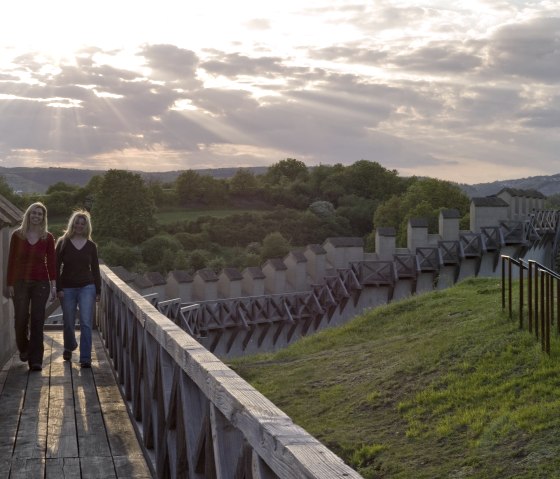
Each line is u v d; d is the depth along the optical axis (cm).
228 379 324
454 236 4584
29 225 872
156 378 536
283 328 3950
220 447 326
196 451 385
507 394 1188
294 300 3938
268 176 14200
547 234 5734
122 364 796
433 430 1166
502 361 1316
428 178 8344
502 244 4703
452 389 1280
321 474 199
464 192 8506
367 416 1317
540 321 1405
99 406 725
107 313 1049
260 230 10581
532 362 1264
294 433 241
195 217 11125
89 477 522
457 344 1464
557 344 1287
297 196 12388
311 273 4125
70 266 923
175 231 10338
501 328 1466
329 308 4112
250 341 3731
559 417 1039
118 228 8638
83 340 913
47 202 9925
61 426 652
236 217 10825
